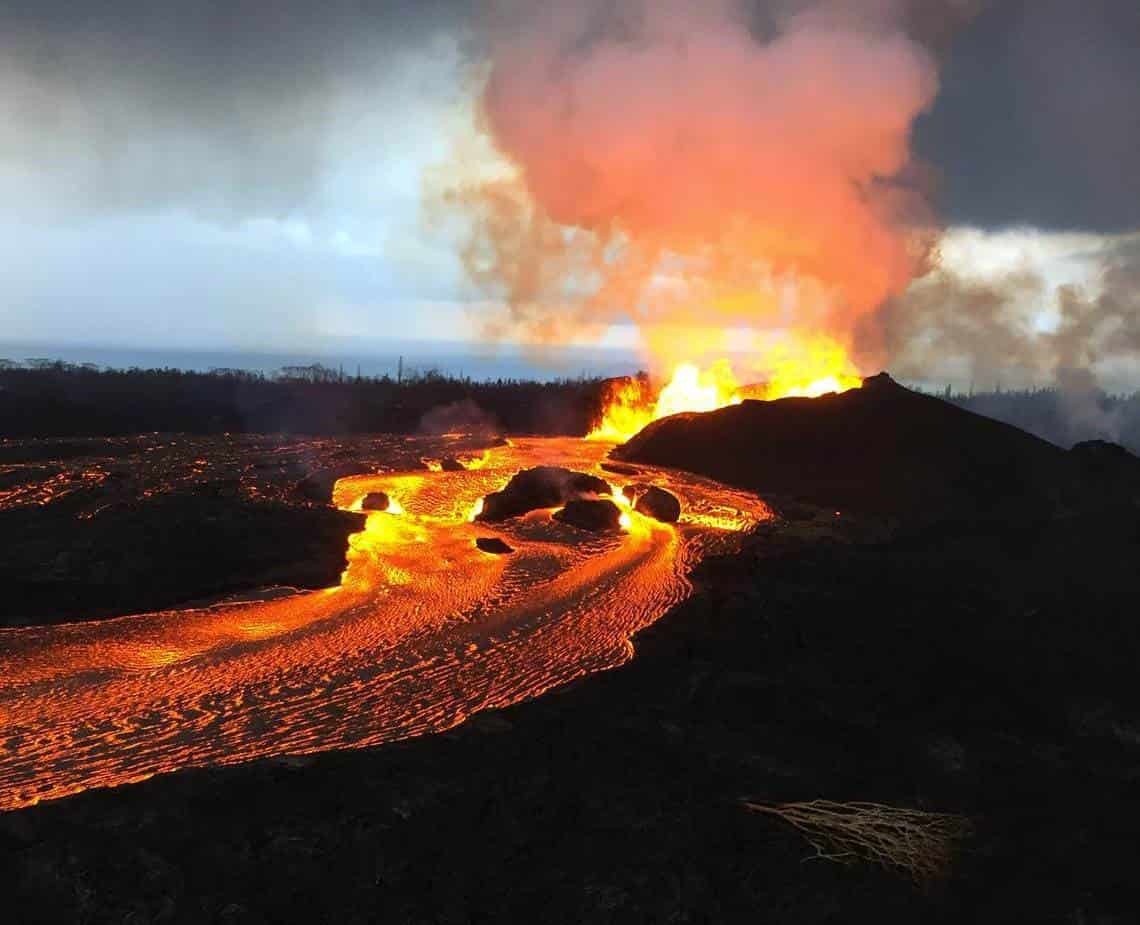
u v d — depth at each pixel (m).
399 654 19.70
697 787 12.76
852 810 12.22
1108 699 16.70
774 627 20.52
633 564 27.67
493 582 25.69
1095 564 27.25
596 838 11.28
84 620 22.19
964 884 10.81
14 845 10.52
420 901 9.96
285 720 16.22
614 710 15.62
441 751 13.66
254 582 25.31
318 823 11.23
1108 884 10.82
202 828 11.03
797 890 10.45
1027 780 13.56
